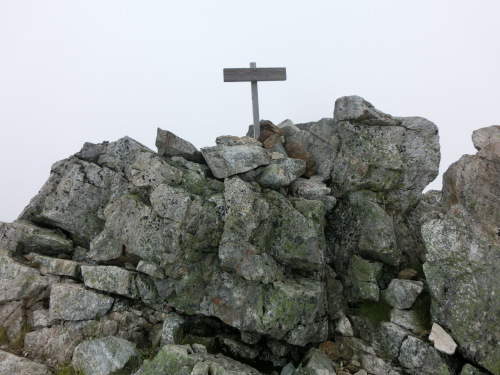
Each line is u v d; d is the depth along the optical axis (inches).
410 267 515.8
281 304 402.9
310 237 451.2
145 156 514.6
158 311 461.1
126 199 487.5
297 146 587.8
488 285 393.4
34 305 462.9
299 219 461.4
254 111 623.8
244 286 429.1
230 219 443.5
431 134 525.3
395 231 521.7
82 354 403.2
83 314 442.3
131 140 557.3
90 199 529.7
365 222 509.0
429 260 435.8
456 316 402.9
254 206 450.3
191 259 455.5
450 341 392.8
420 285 461.1
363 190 531.5
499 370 366.3
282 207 471.8
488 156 431.2
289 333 408.8
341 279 507.2
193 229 458.0
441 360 390.3
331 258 525.3
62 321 444.5
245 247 429.1
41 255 498.0
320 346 449.4
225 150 520.4
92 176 535.2
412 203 532.7
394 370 412.5
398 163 516.1
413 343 407.2
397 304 453.1
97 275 455.8
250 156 514.6
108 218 490.6
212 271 454.6
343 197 545.3
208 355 392.8
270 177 506.9
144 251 459.5
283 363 428.1
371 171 528.1
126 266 485.4
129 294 450.3
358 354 443.8
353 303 489.4
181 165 524.7
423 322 436.1
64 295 445.7
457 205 439.2
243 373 354.3
